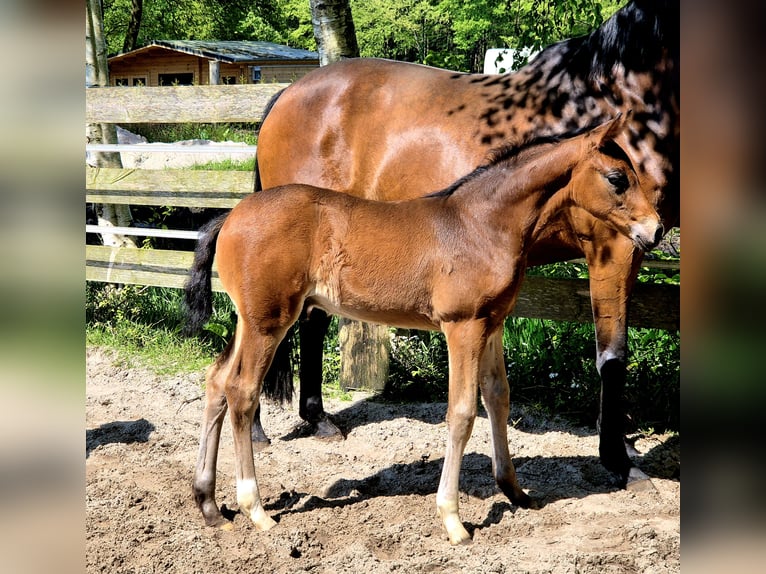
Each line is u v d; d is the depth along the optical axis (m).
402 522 3.63
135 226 8.42
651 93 3.98
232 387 3.53
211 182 6.62
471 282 3.37
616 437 4.13
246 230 3.49
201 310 3.81
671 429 4.92
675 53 3.91
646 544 3.37
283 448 4.79
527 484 4.19
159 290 7.41
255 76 23.84
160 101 6.52
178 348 6.55
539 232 3.53
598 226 3.89
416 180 4.50
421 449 4.71
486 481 4.19
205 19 29.59
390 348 5.93
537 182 3.37
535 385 5.51
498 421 3.80
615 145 3.30
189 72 24.34
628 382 5.26
